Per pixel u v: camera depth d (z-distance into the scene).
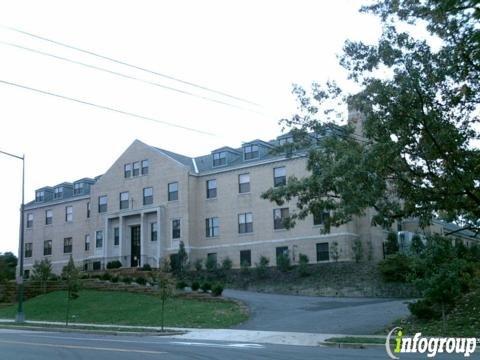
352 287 34.34
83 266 47.47
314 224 40.84
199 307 29.05
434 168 18.62
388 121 17.86
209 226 46.50
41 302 35.62
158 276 24.92
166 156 48.97
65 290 39.00
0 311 34.66
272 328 21.89
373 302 28.89
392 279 33.38
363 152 18.55
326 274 37.09
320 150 21.20
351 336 18.20
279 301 30.66
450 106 17.88
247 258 43.75
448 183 18.22
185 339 19.72
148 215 49.19
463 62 16.58
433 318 20.20
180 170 47.66
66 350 15.26
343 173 18.62
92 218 53.22
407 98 17.27
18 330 25.98
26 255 60.53
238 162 46.62
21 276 29.91
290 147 22.25
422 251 21.28
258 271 40.00
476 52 13.71
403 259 32.81
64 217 57.94
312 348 16.03
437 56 17.47
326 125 21.56
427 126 17.58
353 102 18.78
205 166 49.41
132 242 50.38
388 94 17.42
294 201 42.06
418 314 20.34
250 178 44.88
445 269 18.28
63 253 57.03
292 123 22.09
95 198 53.41
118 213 50.62
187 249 45.75
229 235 45.12
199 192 47.72
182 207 46.97
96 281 38.28
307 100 21.81
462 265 18.55
